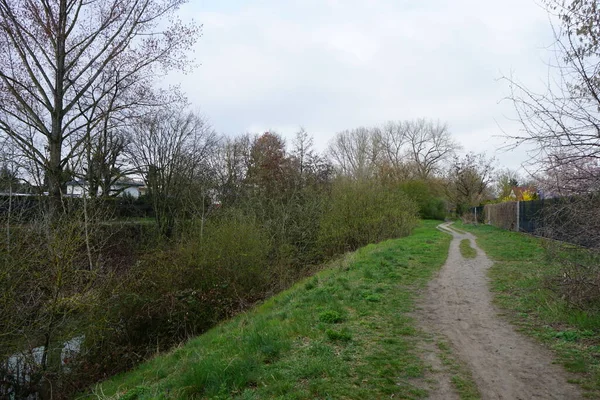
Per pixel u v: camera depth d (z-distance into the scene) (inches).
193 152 1240.8
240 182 1245.7
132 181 1268.5
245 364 203.3
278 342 234.1
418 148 2484.0
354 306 315.0
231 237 593.6
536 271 416.2
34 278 362.6
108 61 563.5
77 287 392.2
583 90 224.5
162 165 1154.0
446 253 633.0
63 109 545.0
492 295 347.9
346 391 173.3
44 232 386.6
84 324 398.9
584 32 218.7
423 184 2010.3
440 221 1957.4
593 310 252.7
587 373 185.5
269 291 595.2
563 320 259.0
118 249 681.6
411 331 253.8
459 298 341.1
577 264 256.7
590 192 237.1
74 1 542.6
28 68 518.6
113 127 641.0
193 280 536.7
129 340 460.8
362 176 978.7
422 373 192.2
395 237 929.5
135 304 468.8
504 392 171.0
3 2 485.7
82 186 564.4
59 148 535.5
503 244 742.5
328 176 1332.4
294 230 861.2
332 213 850.8
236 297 545.3
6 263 338.6
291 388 177.8
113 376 402.6
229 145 1446.9
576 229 250.7
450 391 173.2
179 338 476.1
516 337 239.6
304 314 294.2
